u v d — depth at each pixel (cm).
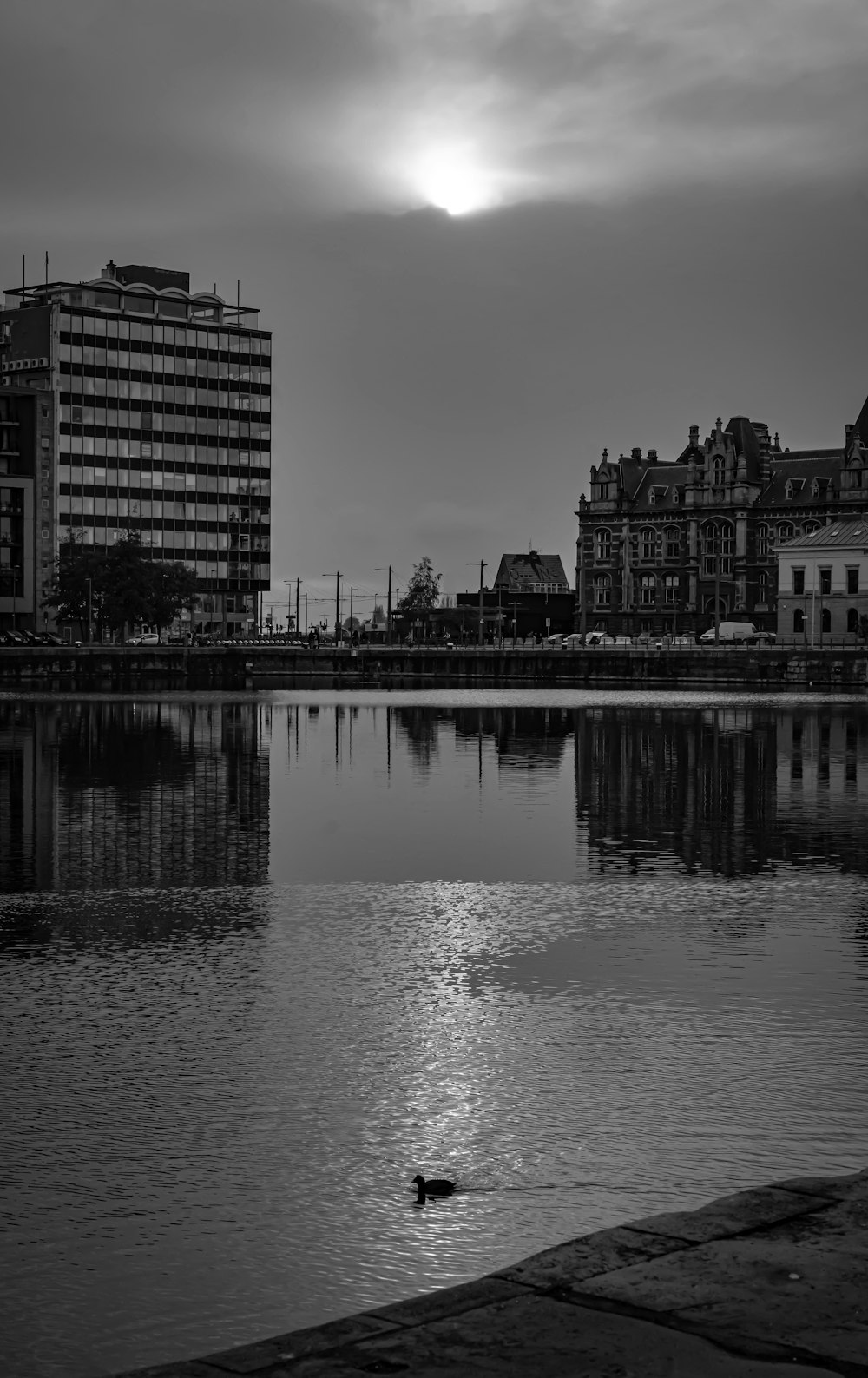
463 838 4784
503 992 2708
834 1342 910
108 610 19350
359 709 13412
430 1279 1522
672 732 10144
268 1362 903
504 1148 1892
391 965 2938
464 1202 1716
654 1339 916
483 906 3578
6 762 7612
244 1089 2136
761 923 3366
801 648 19462
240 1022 2500
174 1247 1596
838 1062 2264
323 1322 1427
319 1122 1997
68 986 2750
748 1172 1800
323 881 3934
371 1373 882
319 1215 1683
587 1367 881
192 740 9244
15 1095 2111
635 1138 1923
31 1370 1330
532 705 14138
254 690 18138
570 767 7462
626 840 4759
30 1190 1758
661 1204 1706
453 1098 2094
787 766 7469
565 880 3969
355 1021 2508
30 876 4012
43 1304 1465
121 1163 1845
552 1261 1048
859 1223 1112
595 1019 2527
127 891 3788
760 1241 1076
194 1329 1411
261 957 3008
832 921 3388
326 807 5681
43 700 14512
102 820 5234
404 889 3812
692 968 2905
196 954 3031
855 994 2689
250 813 5466
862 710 13050
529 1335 926
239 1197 1733
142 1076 2197
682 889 3822
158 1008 2591
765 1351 898
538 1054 2311
